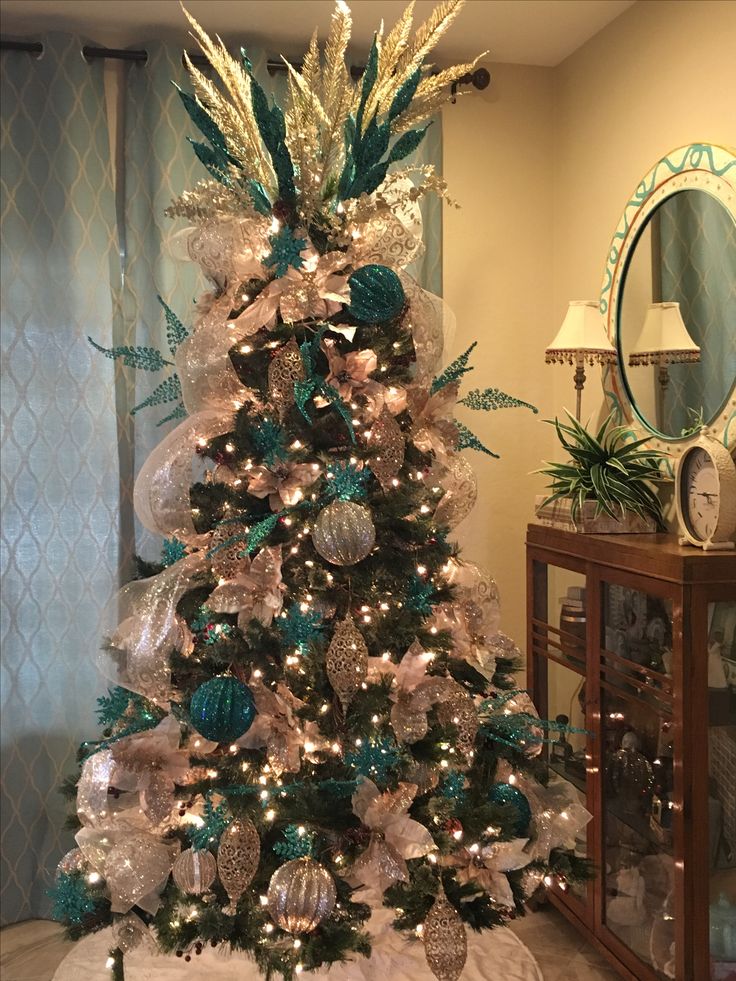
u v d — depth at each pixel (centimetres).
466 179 306
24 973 245
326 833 158
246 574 165
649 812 205
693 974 190
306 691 164
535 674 263
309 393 160
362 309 166
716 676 191
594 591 226
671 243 240
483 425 311
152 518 170
